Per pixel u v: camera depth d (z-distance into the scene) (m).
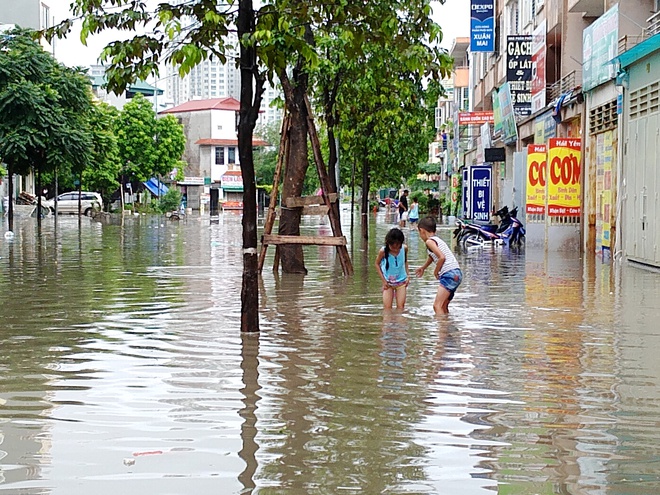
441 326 11.38
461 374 8.40
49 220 54.75
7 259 22.61
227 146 107.06
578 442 6.21
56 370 8.52
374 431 6.45
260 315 12.36
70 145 42.84
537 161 29.31
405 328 11.18
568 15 32.84
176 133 81.88
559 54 36.12
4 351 9.52
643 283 17.12
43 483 5.35
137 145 79.94
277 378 8.17
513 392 7.68
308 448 6.04
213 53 10.62
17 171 44.97
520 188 37.16
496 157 44.44
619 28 25.59
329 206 18.62
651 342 10.23
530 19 39.44
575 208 28.31
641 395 7.60
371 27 11.70
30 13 68.81
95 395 7.51
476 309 13.08
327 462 5.74
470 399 7.41
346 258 18.55
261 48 10.51
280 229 19.11
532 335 10.69
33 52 43.03
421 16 12.38
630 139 22.61
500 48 46.53
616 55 23.73
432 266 20.81
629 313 12.70
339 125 26.72
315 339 10.31
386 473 5.53
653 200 20.70
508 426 6.60
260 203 107.12
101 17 10.40
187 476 5.47
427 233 12.87
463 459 5.81
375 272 19.14
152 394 7.55
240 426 6.56
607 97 25.41
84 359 9.06
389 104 27.12
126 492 5.20
